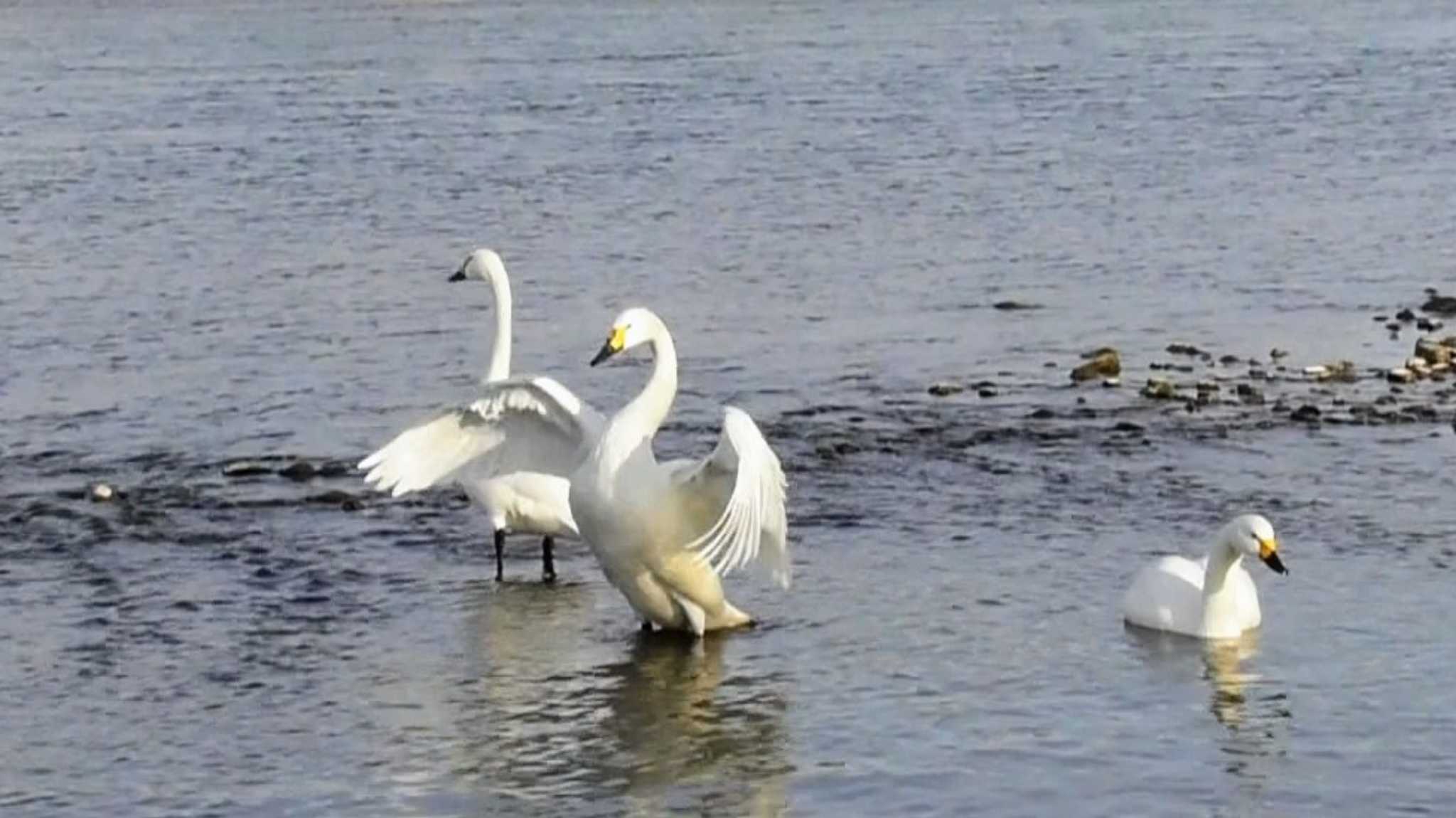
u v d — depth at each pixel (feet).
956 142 157.17
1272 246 110.11
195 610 54.95
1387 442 68.23
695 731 46.62
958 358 84.23
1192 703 47.47
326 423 75.15
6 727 47.50
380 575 57.77
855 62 226.38
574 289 102.17
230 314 96.17
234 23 302.25
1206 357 82.84
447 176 142.20
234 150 155.94
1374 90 186.70
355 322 94.58
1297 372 79.41
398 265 109.19
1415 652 50.16
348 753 45.93
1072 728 46.29
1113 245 111.75
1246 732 45.85
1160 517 61.05
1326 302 94.79
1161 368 80.69
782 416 73.92
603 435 51.11
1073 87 195.31
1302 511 61.16
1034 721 46.70
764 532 50.21
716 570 51.31
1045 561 57.52
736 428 48.26
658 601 51.85
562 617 54.34
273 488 66.08
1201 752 44.88
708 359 85.10
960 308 95.40
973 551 58.44
